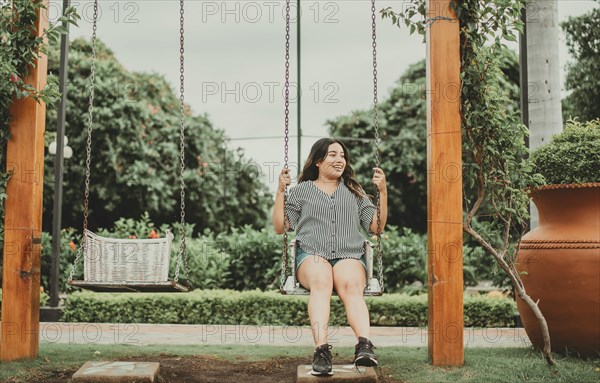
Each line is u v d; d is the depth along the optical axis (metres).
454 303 4.19
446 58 4.26
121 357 4.64
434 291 4.20
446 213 4.21
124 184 14.43
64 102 8.02
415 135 17.31
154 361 4.52
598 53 12.74
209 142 15.83
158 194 14.82
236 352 4.99
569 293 4.48
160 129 14.98
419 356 4.66
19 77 4.27
